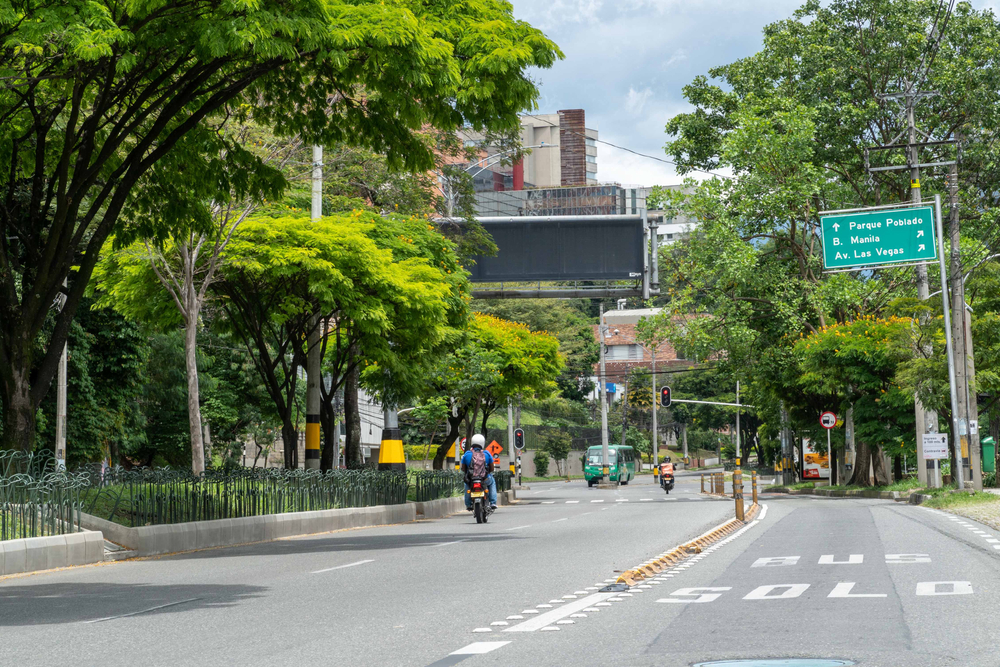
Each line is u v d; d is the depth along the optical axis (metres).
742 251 43.25
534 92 17.78
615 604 9.80
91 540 15.95
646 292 40.75
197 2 15.27
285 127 20.16
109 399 39.53
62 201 17.20
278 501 23.12
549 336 50.91
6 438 17.00
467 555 16.11
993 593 9.95
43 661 7.32
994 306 40.16
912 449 42.34
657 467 84.19
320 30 15.16
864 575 11.80
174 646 7.90
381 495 29.31
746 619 8.64
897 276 44.41
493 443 36.47
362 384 37.16
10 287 17.31
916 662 6.52
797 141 43.12
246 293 28.11
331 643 7.86
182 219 20.75
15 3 14.24
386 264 26.77
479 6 18.28
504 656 7.09
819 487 49.56
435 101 18.14
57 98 18.70
